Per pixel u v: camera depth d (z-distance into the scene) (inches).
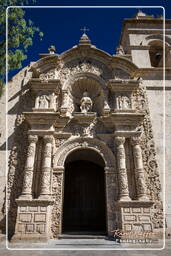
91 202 674.2
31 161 513.0
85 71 657.6
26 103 621.0
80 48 674.2
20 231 447.8
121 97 609.3
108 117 578.6
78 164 718.5
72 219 655.1
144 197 490.0
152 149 575.5
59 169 530.6
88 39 690.8
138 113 566.6
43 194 482.0
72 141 562.3
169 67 733.3
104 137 571.5
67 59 671.8
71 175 703.1
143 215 473.1
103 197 677.9
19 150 558.9
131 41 796.6
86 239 469.4
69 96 639.8
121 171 513.0
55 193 512.4
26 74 663.1
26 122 589.3
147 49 772.0
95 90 677.3
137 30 821.2
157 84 672.4
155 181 540.4
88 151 611.2
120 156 527.8
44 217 461.4
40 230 449.1
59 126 579.5
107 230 493.7
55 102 613.9
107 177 530.6
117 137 547.5
